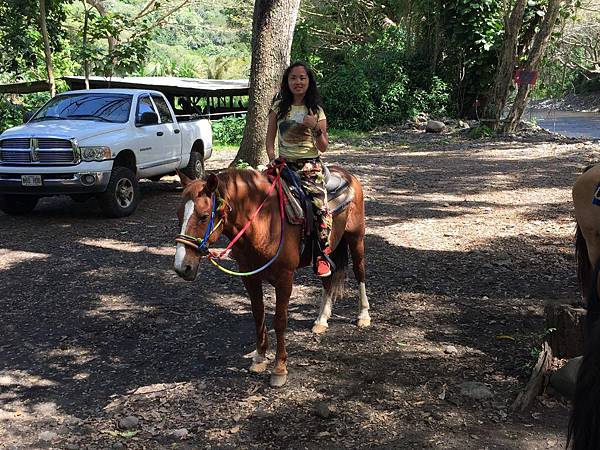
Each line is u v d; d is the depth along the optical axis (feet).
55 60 78.79
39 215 36.22
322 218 15.84
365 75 89.51
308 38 105.19
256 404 15.08
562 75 100.01
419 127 85.35
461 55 88.58
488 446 13.05
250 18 128.36
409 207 36.50
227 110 91.30
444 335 18.76
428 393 15.33
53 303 22.20
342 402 15.02
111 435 13.92
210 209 13.51
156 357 17.85
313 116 15.30
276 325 15.76
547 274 24.08
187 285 23.90
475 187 42.37
